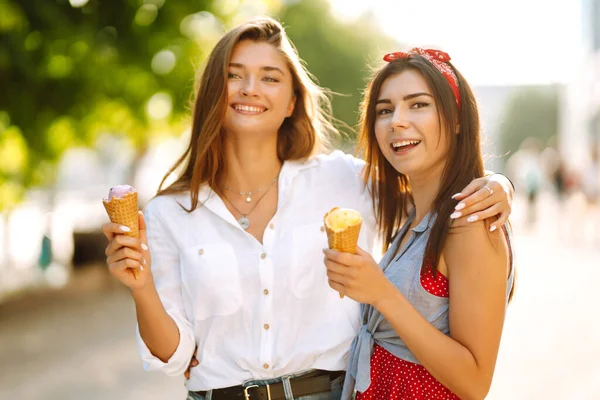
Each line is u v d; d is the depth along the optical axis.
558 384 6.99
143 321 3.17
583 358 7.88
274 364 3.32
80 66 11.02
